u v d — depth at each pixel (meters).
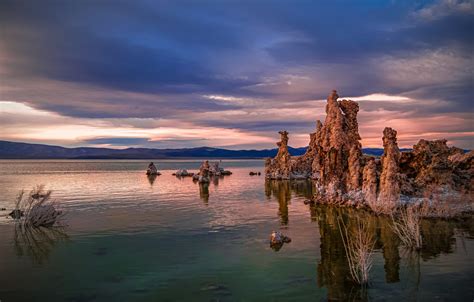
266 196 58.38
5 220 36.84
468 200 37.16
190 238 29.06
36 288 18.86
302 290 18.11
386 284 18.55
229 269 21.42
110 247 26.58
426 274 19.73
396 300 16.58
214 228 32.75
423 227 30.66
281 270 21.14
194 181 97.38
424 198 37.66
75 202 51.59
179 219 37.38
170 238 29.12
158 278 20.09
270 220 36.50
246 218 37.75
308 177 97.50
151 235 30.17
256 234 30.27
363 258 19.12
